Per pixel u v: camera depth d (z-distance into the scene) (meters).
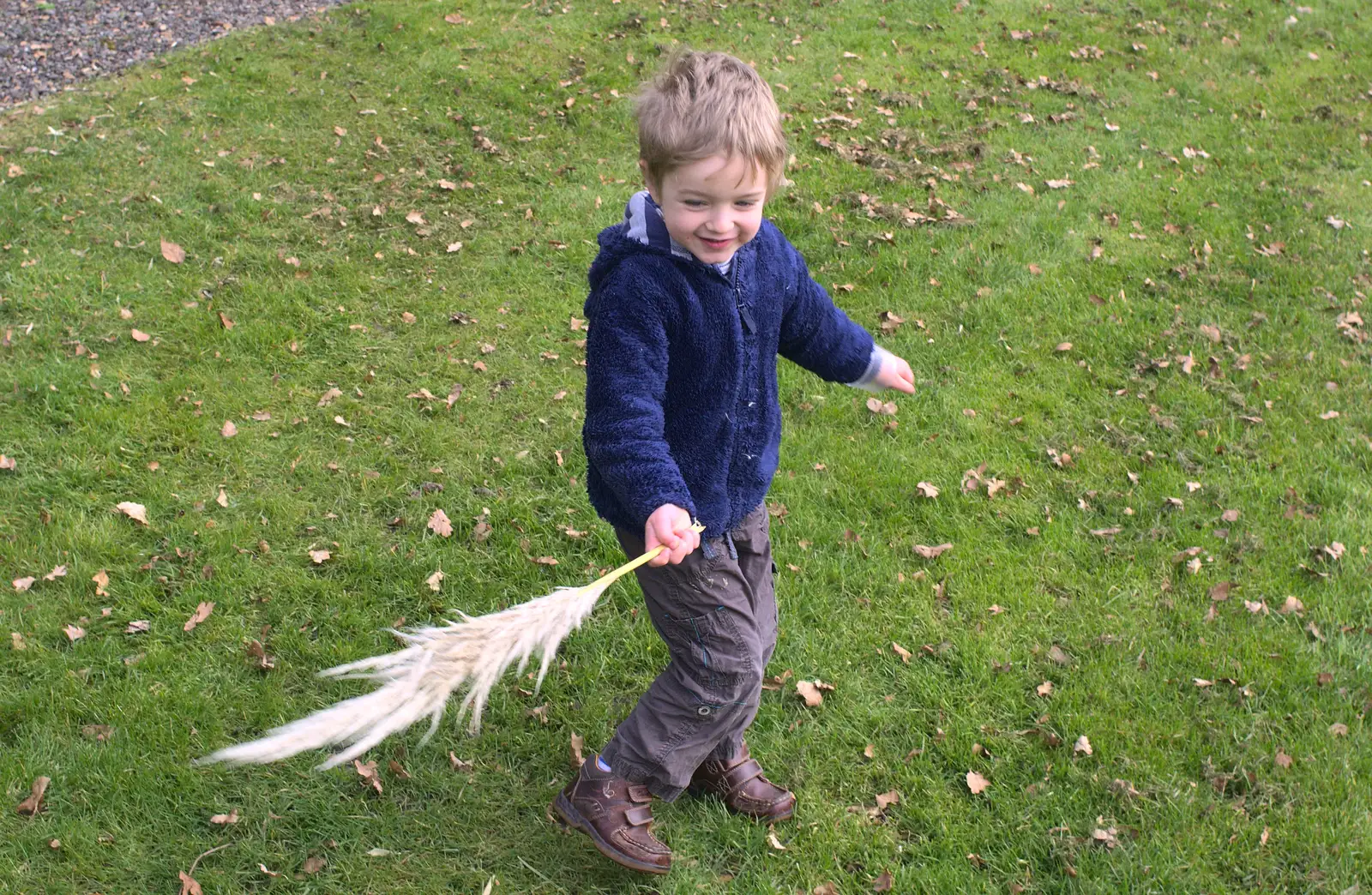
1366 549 2.32
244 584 2.18
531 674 2.00
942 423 2.72
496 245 3.50
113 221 3.45
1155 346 3.03
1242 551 2.32
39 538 2.26
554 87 4.50
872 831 1.76
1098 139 4.29
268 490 2.43
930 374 2.93
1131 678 2.02
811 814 1.78
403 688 1.27
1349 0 5.81
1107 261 3.45
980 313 3.18
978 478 2.52
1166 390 2.85
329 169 3.85
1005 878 1.69
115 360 2.84
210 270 3.25
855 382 1.64
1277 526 2.39
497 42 4.83
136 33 4.95
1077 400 2.83
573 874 1.69
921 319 3.16
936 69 4.83
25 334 2.91
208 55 4.63
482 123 4.23
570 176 3.94
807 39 5.09
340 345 2.97
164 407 2.66
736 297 1.42
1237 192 3.92
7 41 4.83
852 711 1.96
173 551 2.25
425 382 2.82
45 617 2.08
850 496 2.47
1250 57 5.11
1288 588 2.22
